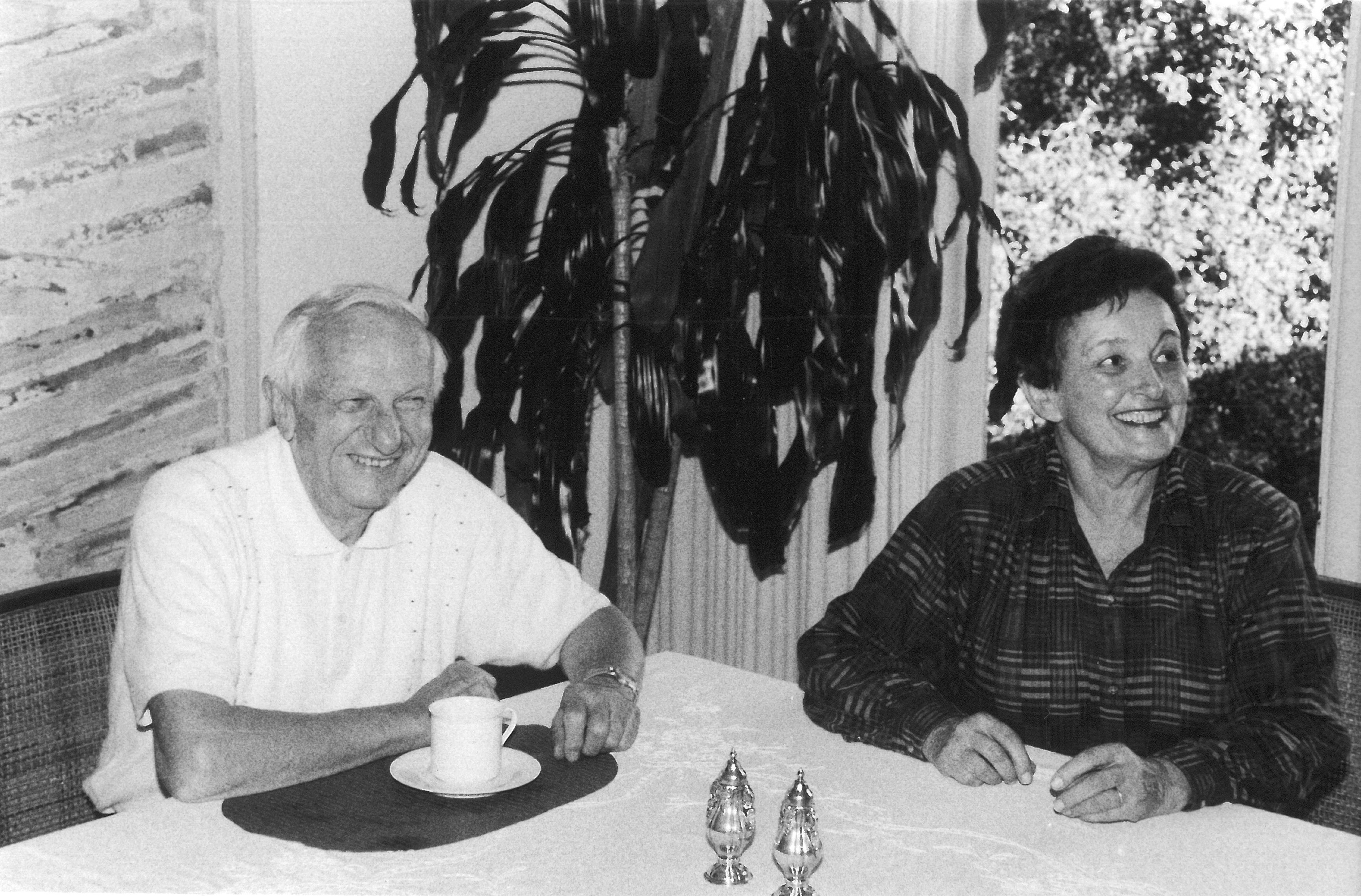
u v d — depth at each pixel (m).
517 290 2.57
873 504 2.60
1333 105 3.25
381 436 1.56
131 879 1.09
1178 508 1.60
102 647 1.73
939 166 2.71
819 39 2.49
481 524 1.81
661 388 2.52
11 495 2.21
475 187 2.56
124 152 2.28
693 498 3.16
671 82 2.42
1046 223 3.59
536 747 1.43
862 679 1.52
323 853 1.15
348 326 1.56
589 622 1.81
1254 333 3.45
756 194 2.51
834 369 2.49
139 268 2.32
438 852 1.15
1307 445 3.42
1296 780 1.39
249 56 2.42
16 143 2.14
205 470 1.61
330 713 1.40
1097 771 1.28
